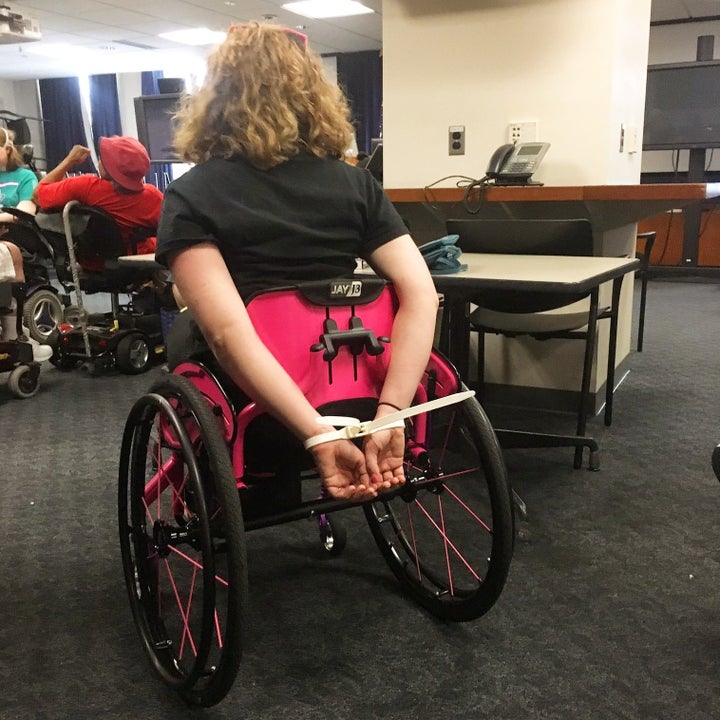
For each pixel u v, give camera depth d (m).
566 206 2.71
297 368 1.13
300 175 1.17
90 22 7.84
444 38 2.92
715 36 7.93
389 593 1.60
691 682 1.29
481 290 1.73
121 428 2.78
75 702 1.27
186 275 1.09
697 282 6.52
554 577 1.64
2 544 1.85
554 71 2.76
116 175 3.49
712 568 1.68
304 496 2.04
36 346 3.45
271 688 1.29
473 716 1.21
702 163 6.43
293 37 1.21
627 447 2.47
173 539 1.22
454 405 1.33
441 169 3.04
